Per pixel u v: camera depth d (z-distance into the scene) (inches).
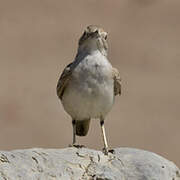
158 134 1106.7
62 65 1328.7
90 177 454.3
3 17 1480.1
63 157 459.2
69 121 1135.0
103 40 513.7
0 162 444.5
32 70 1300.4
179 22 1534.2
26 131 1104.2
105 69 512.1
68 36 1440.7
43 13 1507.1
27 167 445.4
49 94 1213.7
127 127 1111.6
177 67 1362.0
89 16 1521.9
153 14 1552.7
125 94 1236.5
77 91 512.7
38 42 1408.7
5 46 1384.1
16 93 1215.6
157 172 454.9
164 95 1248.8
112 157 469.1
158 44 1443.2
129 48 1421.0
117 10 1547.7
